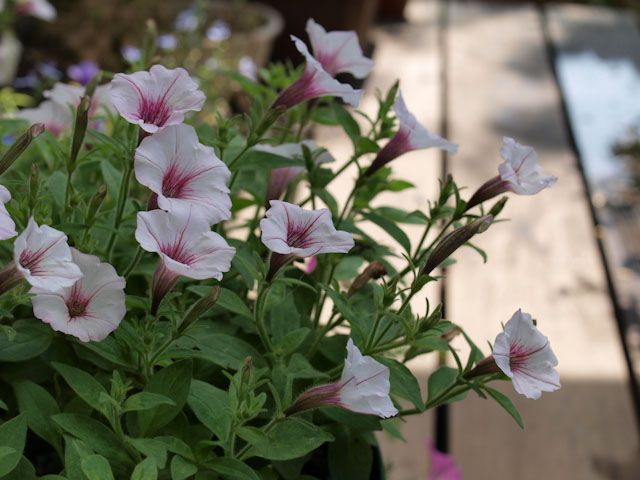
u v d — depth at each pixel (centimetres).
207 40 220
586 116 206
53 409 73
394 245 139
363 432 79
